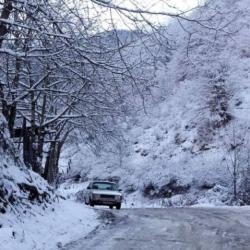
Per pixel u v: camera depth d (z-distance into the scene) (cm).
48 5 1078
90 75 1351
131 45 1077
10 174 1438
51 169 3159
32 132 2395
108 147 3444
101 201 2862
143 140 6228
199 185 5044
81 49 1161
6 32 1283
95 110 2466
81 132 3080
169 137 6206
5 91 1817
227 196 4509
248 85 5991
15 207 1299
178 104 6444
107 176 5756
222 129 5688
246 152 4850
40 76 2036
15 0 1105
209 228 1616
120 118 2578
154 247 1144
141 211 2473
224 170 4950
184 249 1130
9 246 963
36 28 1135
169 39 1041
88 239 1249
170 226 1658
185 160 5466
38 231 1214
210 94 6044
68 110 2773
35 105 2544
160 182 5362
